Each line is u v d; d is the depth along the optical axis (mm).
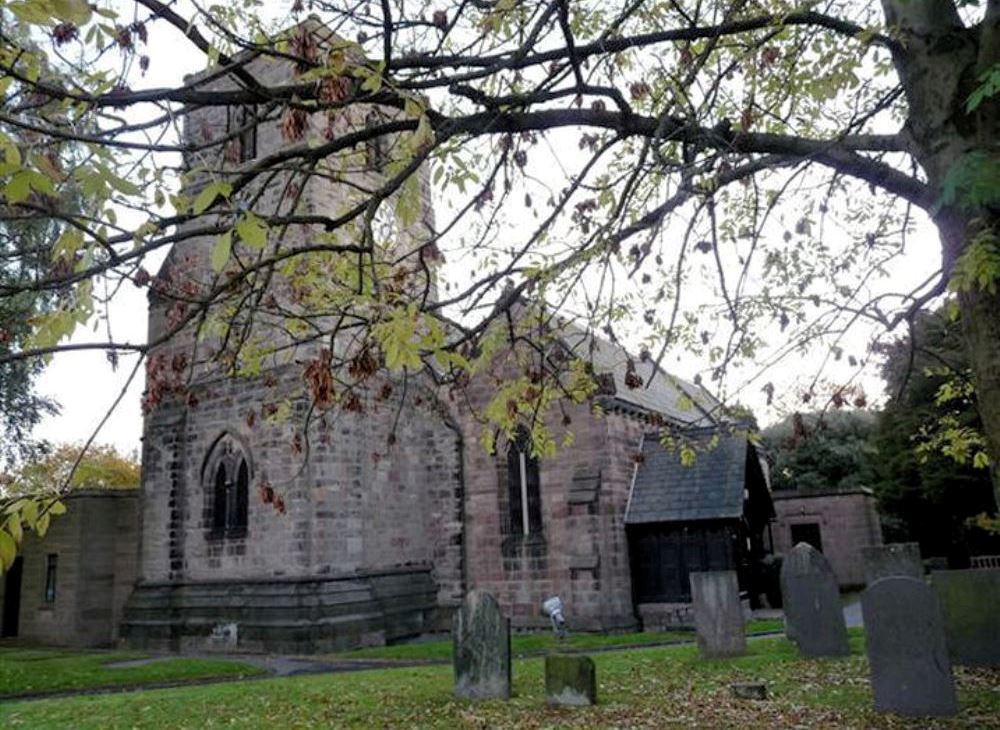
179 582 22078
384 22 4359
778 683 10836
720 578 13438
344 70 4285
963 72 5172
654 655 14117
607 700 10297
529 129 5867
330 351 4621
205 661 17297
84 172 3131
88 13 2885
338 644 19062
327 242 6391
